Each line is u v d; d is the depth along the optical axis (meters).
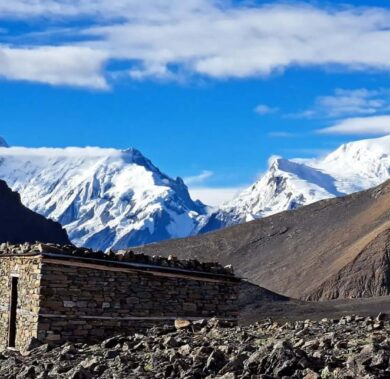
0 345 37.97
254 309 112.50
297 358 18.09
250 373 18.23
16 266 37.09
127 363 21.52
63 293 34.69
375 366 17.09
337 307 116.75
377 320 26.19
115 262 35.75
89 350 26.25
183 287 37.47
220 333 26.23
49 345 28.77
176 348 23.00
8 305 37.59
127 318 35.94
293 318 99.44
